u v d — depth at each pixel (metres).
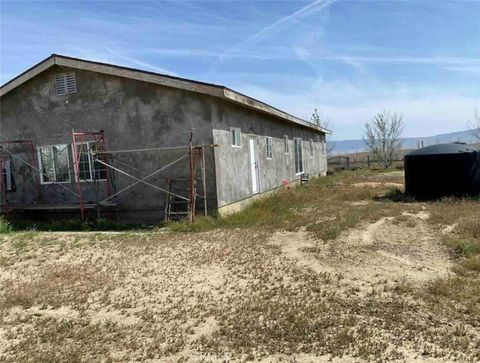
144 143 11.65
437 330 4.35
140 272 6.87
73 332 4.64
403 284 5.70
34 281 6.59
